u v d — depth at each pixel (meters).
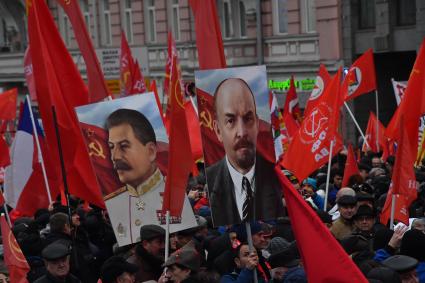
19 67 64.25
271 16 50.38
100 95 19.84
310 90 48.59
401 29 44.25
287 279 13.45
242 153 13.83
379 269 12.82
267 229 15.31
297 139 21.36
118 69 52.38
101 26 61.44
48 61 18.33
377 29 44.91
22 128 22.75
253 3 50.56
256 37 51.03
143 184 15.59
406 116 20.80
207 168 13.87
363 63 26.94
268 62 50.59
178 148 14.81
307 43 48.69
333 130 21.08
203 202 21.47
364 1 46.28
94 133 15.58
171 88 14.72
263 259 15.13
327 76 26.86
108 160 15.60
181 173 14.85
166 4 56.94
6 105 25.91
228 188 13.88
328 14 47.34
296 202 12.57
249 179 13.83
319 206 22.14
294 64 49.06
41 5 18.41
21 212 22.42
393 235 15.17
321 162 21.23
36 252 16.94
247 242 14.25
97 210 19.59
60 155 16.92
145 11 58.50
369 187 20.94
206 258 16.09
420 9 42.72
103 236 18.70
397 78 46.88
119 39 60.09
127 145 15.56
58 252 14.05
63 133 18.17
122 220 15.62
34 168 22.28
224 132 13.86
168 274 13.58
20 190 22.72
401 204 17.41
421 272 13.96
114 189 15.60
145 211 15.60
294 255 14.84
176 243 15.70
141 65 54.00
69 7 19.72
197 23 17.55
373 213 16.42
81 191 18.19
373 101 46.12
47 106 18.06
